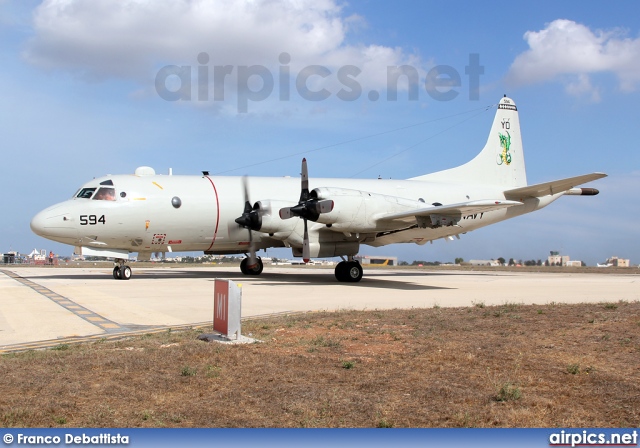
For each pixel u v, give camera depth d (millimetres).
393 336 10500
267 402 6570
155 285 22297
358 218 23125
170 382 7297
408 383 7363
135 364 8055
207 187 26078
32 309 14516
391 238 27031
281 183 27594
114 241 24734
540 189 28906
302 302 16594
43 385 7043
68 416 6051
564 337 10297
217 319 10633
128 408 6324
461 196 30547
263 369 7973
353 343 9898
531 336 10445
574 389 7062
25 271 35625
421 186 30062
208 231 25938
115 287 21172
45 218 23516
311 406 6410
